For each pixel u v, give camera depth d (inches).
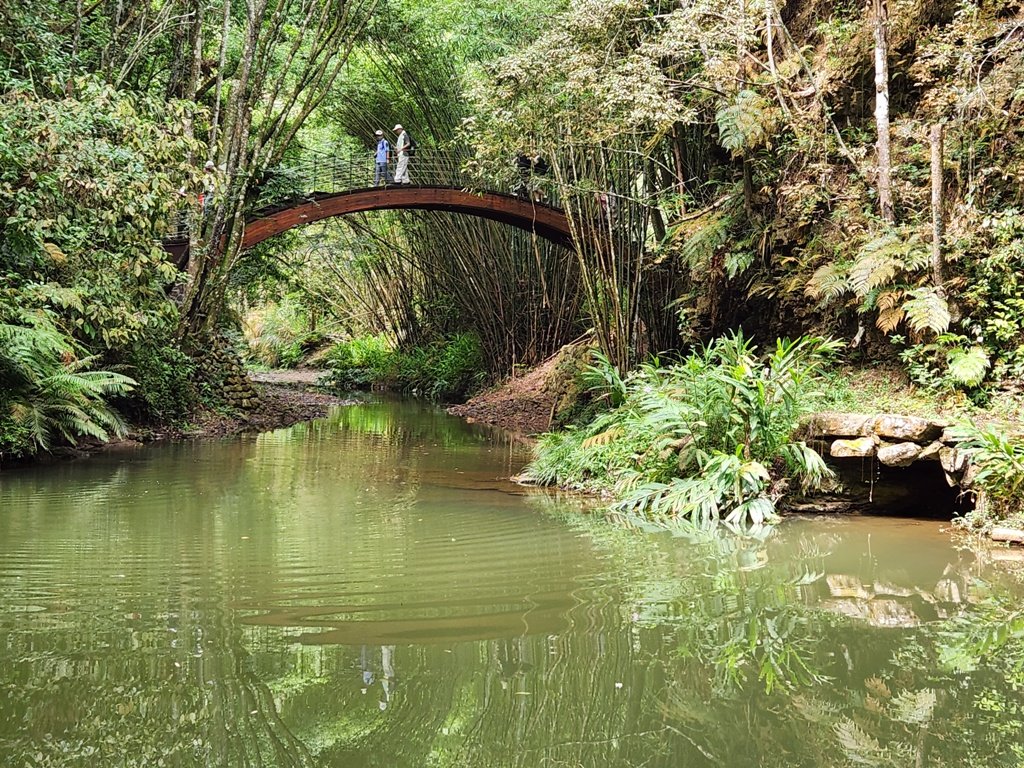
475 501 260.2
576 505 257.6
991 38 296.2
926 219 289.7
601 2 345.1
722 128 331.9
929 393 264.4
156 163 307.0
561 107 368.5
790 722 102.4
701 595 156.8
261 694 109.0
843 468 247.1
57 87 307.3
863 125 334.3
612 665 120.6
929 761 92.7
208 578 163.8
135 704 105.9
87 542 194.5
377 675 115.7
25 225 283.3
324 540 199.9
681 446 265.3
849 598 155.4
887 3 304.0
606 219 441.7
